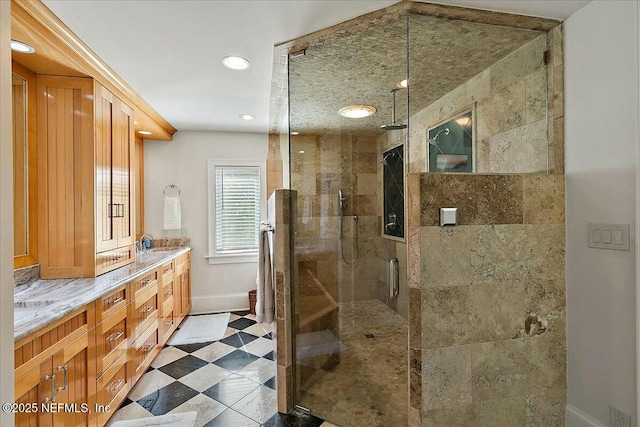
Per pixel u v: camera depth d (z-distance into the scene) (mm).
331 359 2209
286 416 1882
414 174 1519
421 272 1512
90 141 2088
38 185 2006
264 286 2672
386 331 2115
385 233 2258
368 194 2398
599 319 1517
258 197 4031
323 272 2262
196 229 3867
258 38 1831
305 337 2102
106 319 1788
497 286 1595
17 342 1161
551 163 1766
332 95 2219
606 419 1481
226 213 3967
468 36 1790
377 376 2059
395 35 1795
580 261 1604
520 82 1818
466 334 1561
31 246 1975
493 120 1831
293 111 2229
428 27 1735
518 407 1621
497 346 1598
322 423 1808
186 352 2760
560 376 1666
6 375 627
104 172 2229
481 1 1549
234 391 2154
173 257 3084
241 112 3148
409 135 1923
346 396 2006
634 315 1378
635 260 1369
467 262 1558
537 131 1811
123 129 2518
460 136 1839
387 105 2121
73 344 1495
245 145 3988
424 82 1862
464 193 1554
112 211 2326
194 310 3848
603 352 1499
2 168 615
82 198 2072
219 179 3938
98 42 1845
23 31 1562
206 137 3889
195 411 1933
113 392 1864
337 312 2291
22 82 1923
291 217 2090
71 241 2057
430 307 1521
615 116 1450
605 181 1491
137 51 1955
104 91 2234
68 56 1840
